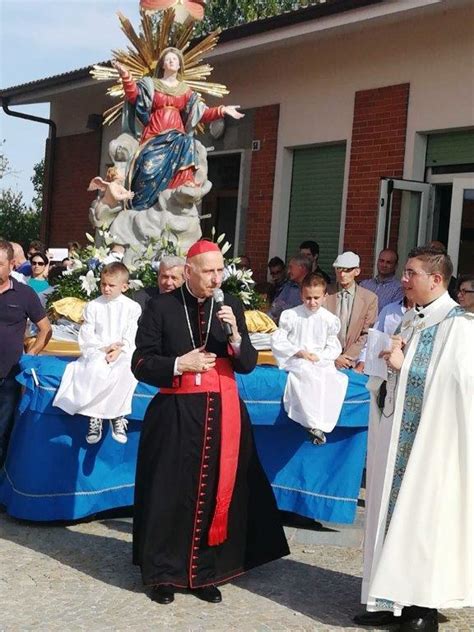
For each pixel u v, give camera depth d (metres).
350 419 6.40
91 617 4.70
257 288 11.08
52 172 17.42
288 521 6.78
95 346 6.19
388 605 4.52
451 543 4.47
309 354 6.38
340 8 10.37
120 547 5.91
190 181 9.11
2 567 5.42
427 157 10.71
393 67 10.85
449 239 10.28
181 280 6.73
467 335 4.52
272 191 12.70
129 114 9.24
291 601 5.09
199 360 4.91
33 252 10.93
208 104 13.72
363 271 11.22
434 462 4.46
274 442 6.61
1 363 6.69
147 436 5.10
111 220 9.02
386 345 4.82
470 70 9.97
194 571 5.02
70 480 6.29
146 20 9.28
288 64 12.35
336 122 11.66
